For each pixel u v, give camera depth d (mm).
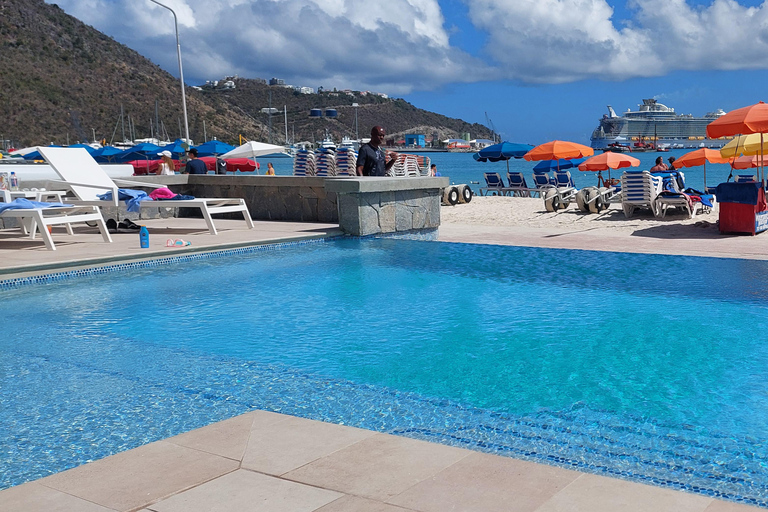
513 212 16203
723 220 10531
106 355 4289
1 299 5934
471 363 4047
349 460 2445
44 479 2322
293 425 2838
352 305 5656
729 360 4012
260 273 7109
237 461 2451
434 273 7074
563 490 2158
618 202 17359
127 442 2902
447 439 2900
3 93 142625
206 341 4609
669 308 5340
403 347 4418
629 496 2109
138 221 12211
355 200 9688
